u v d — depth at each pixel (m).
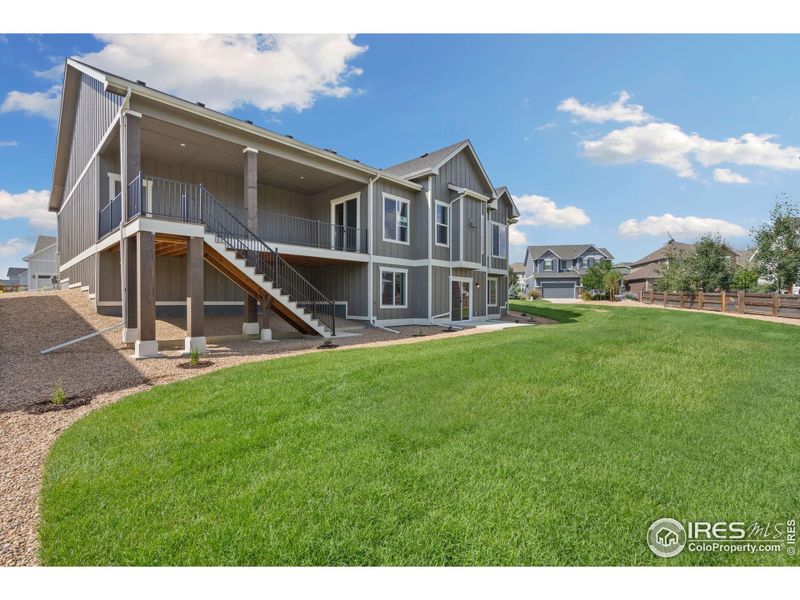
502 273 18.77
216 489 2.54
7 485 2.69
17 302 10.32
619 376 4.98
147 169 11.05
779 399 4.21
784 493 2.45
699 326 10.27
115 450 3.10
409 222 14.57
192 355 6.39
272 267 11.56
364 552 1.98
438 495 2.42
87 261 11.56
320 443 3.17
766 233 17.47
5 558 2.01
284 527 2.15
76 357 6.87
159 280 11.07
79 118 12.77
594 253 45.19
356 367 5.59
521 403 4.07
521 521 2.16
